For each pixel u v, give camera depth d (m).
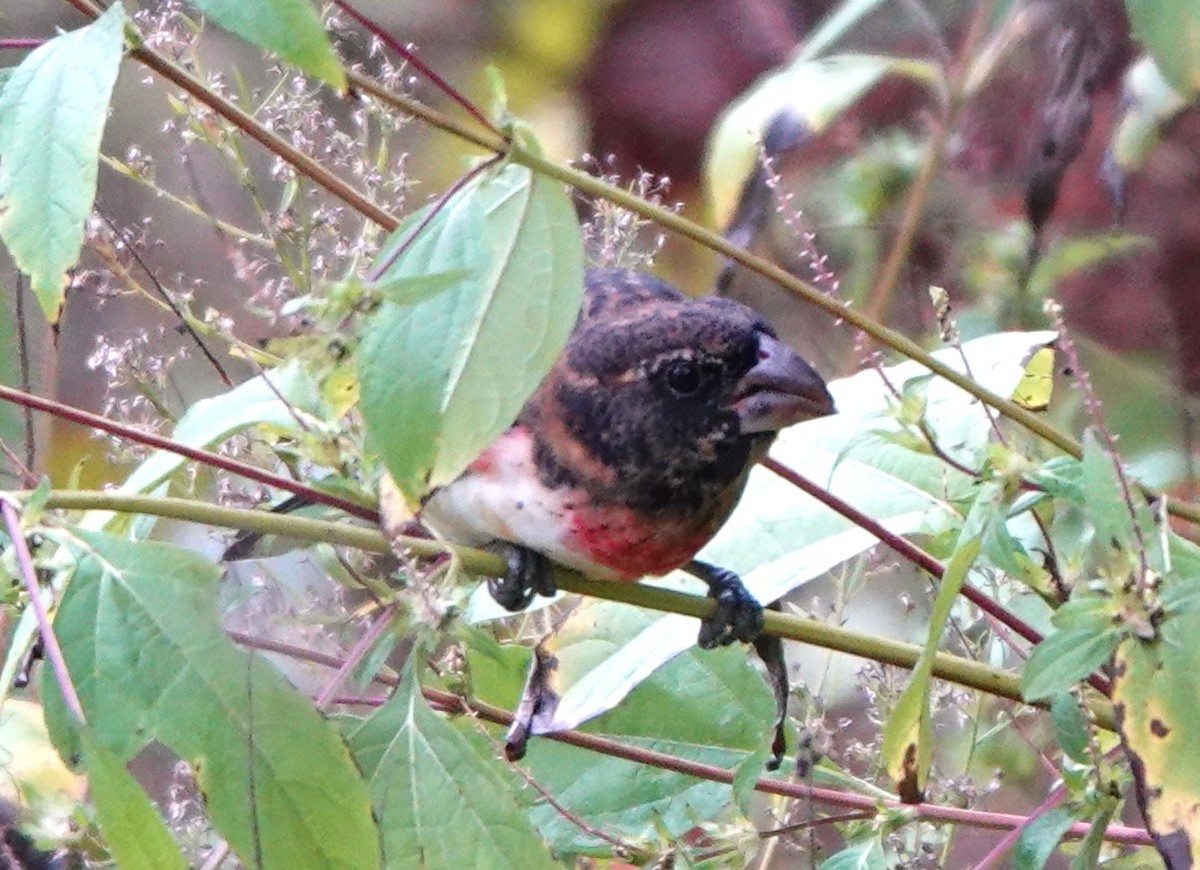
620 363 3.45
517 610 3.46
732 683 3.47
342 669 3.39
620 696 3.45
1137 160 3.54
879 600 3.54
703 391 3.45
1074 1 3.54
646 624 3.47
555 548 3.45
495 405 3.37
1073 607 3.38
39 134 3.36
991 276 3.58
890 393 3.46
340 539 3.39
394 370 3.36
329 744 3.36
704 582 3.47
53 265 3.36
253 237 3.48
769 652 3.45
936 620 3.40
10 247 3.36
